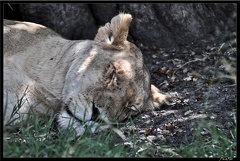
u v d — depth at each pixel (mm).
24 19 15250
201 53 15539
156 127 10922
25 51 10758
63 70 10648
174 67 14844
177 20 16156
